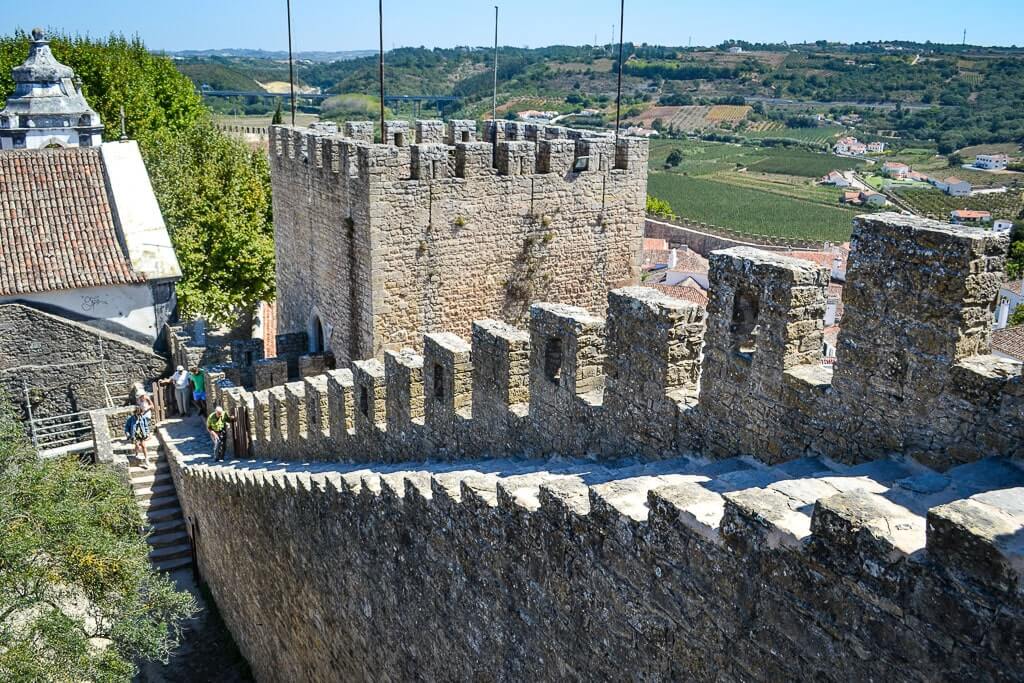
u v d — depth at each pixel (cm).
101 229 2844
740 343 806
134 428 2486
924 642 477
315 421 1697
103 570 1351
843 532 516
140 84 5647
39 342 2586
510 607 891
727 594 605
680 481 732
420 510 1059
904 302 661
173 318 2839
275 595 1705
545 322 1005
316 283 2480
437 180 2153
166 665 1977
